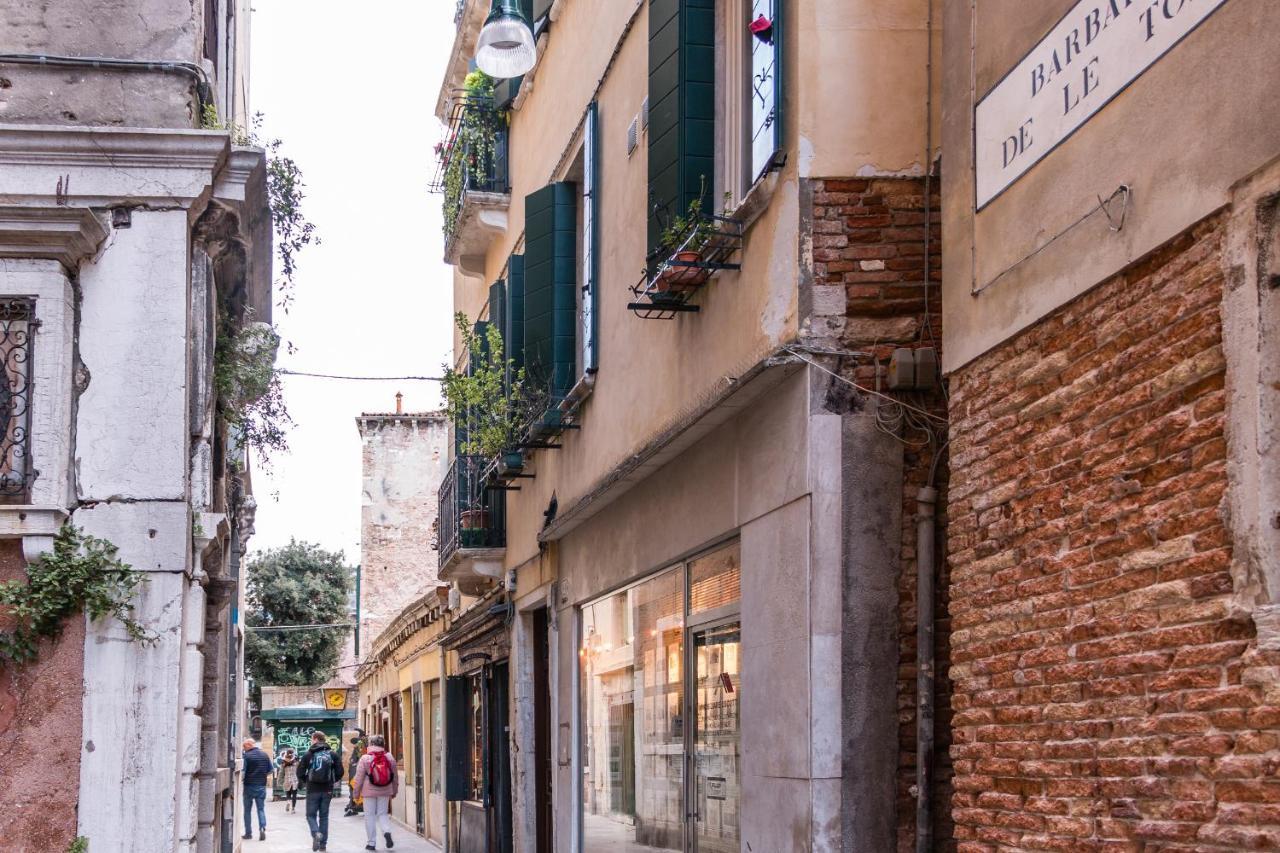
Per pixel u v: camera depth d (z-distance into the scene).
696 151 9.50
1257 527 4.52
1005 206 6.37
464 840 20.84
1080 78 5.73
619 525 12.19
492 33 10.76
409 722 31.77
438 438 43.00
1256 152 4.57
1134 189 5.30
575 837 13.73
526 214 14.32
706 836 9.78
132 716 7.58
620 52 12.04
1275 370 4.54
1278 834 4.34
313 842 23.98
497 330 15.40
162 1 8.30
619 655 12.41
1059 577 5.79
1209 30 4.84
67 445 7.72
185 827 7.77
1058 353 5.89
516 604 16.83
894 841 7.50
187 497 7.95
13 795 7.47
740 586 9.02
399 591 42.47
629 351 11.61
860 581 7.67
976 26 6.74
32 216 7.57
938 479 7.76
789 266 8.05
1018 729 6.06
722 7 9.52
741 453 8.92
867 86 8.06
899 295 7.92
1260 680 4.45
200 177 7.99
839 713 7.55
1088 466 5.61
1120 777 5.25
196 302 8.33
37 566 7.53
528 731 16.31
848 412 7.78
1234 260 4.69
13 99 8.09
